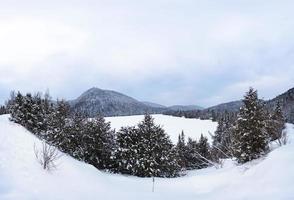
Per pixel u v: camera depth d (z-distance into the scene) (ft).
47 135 108.99
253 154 86.17
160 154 107.76
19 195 42.39
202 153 167.63
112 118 377.71
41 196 44.78
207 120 401.29
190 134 325.01
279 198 42.80
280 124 126.52
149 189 75.41
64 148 106.01
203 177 86.28
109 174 97.04
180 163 146.51
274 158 58.08
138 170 104.83
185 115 482.28
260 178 55.57
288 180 48.39
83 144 107.65
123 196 61.21
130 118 371.56
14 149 55.98
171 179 95.45
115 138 111.55
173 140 296.92
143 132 109.29
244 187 56.75
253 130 86.63
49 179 51.62
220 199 56.29
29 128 125.49
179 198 64.44
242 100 90.74
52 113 117.80
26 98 131.54
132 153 106.52
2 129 64.39
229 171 80.79
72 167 64.59
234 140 92.53
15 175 47.24
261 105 89.20
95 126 108.68
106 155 108.78
